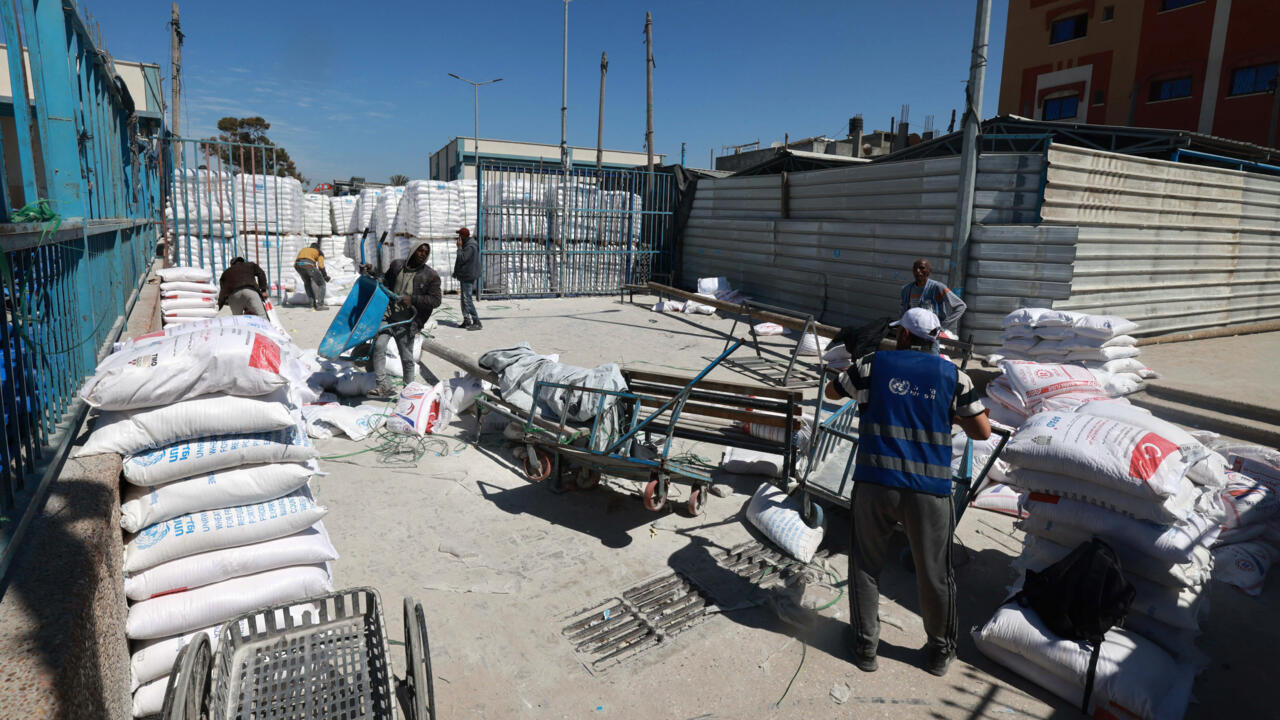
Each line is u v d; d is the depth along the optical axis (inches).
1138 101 1003.9
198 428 116.2
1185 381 327.0
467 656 132.5
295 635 99.3
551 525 187.6
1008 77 1185.4
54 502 96.8
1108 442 135.6
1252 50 874.8
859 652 132.1
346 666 95.3
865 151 1300.4
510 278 644.7
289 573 120.2
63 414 132.0
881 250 476.4
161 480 113.0
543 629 141.9
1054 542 143.6
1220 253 466.9
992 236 389.4
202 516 115.3
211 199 584.1
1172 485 126.0
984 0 362.9
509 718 117.5
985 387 308.3
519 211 642.2
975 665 135.1
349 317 288.8
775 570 167.9
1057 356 298.0
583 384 202.4
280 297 565.0
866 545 131.4
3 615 75.4
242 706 87.9
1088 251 397.4
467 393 260.7
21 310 108.1
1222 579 167.8
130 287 301.1
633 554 173.2
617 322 512.7
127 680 102.8
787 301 577.9
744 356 398.9
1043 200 382.6
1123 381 290.8
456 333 450.9
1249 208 475.5
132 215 370.9
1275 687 130.5
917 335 137.0
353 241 845.8
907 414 126.4
